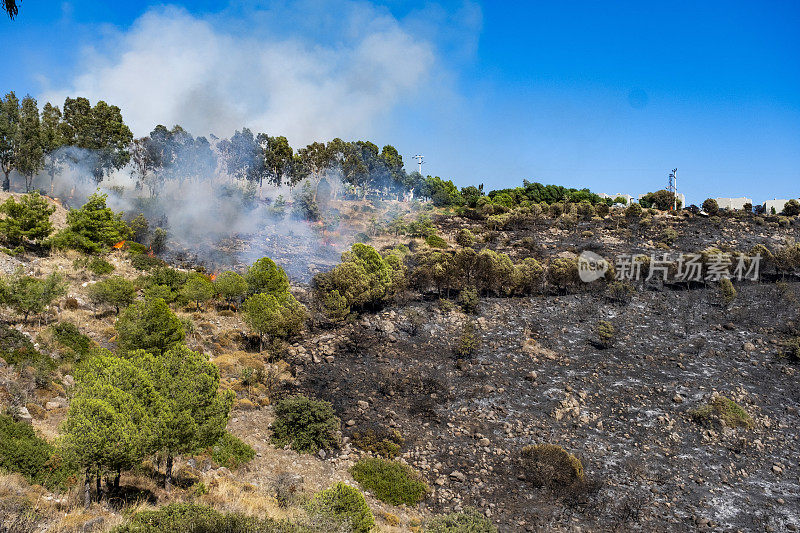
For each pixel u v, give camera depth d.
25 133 60.19
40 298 32.94
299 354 39.38
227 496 21.44
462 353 39.38
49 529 15.48
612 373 37.06
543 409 33.03
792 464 28.31
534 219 80.38
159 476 22.28
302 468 26.91
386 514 23.48
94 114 73.50
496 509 24.72
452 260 51.56
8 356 27.25
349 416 31.88
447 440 30.12
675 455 28.88
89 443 16.48
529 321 45.28
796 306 45.22
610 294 50.12
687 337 41.78
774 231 71.31
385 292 48.19
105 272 45.31
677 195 95.81
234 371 35.59
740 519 24.27
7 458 18.56
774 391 34.50
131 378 19.42
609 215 83.94
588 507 24.89
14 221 45.31
